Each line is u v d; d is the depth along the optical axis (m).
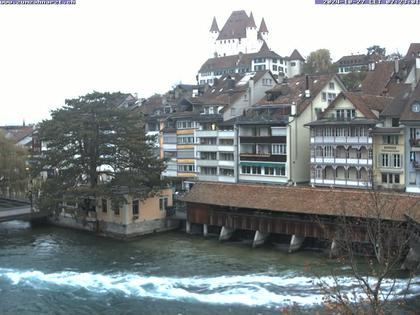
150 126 93.81
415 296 36.09
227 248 53.94
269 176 74.25
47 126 63.78
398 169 62.38
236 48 196.88
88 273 46.03
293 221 51.22
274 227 52.66
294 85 80.81
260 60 147.62
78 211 65.38
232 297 38.94
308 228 50.16
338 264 45.25
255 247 53.75
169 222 63.91
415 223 42.41
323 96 76.31
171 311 36.69
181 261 49.22
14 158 76.38
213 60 161.00
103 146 61.81
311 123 68.56
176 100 104.31
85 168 63.00
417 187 61.16
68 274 45.84
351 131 65.75
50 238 61.59
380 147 63.91
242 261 48.50
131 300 39.16
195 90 104.38
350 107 66.69
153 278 44.06
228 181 79.25
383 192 50.00
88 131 59.94
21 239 61.09
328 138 67.62
